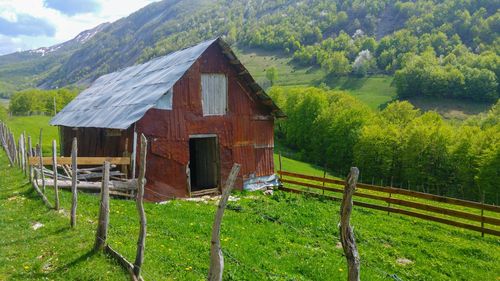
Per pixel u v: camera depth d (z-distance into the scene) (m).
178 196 22.33
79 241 11.41
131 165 20.50
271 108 26.75
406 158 67.69
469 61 145.12
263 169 26.84
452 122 106.69
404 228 19.34
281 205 21.58
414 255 15.36
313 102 93.62
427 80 133.38
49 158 18.28
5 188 19.38
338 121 83.38
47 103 133.75
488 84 124.19
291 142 101.12
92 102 29.27
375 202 30.25
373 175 72.75
